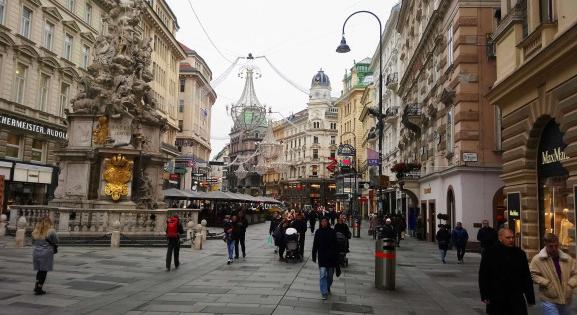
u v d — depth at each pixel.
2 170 31.12
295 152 121.06
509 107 16.56
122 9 25.69
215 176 86.12
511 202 16.34
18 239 18.19
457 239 19.17
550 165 14.23
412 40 41.34
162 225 21.41
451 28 27.31
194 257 17.62
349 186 51.59
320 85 115.31
